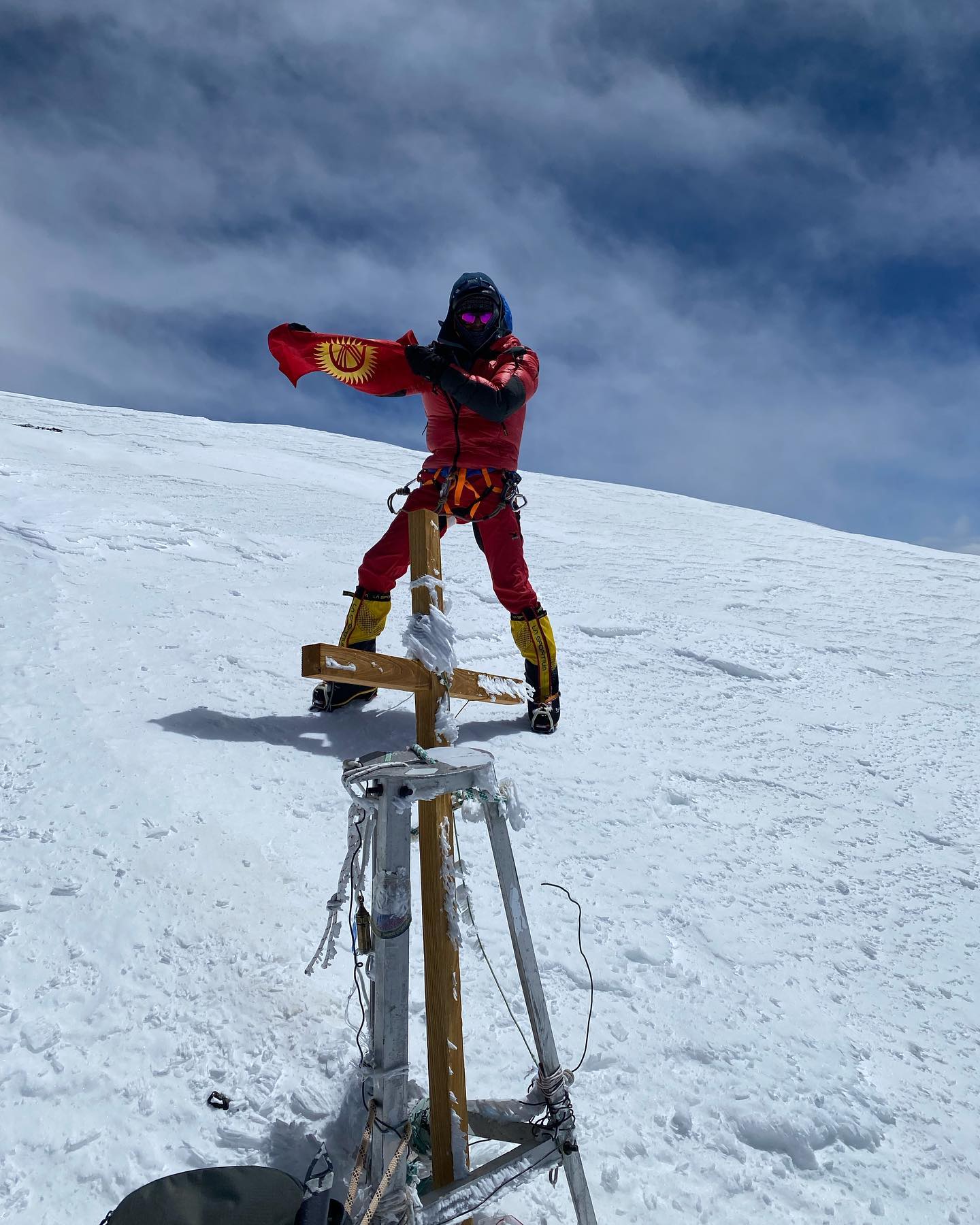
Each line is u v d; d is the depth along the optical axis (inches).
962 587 389.7
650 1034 84.7
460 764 58.7
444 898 61.2
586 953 94.9
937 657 262.2
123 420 721.0
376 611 140.5
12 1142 63.9
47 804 103.7
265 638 174.7
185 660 157.6
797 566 410.0
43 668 143.9
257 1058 73.2
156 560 214.8
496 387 113.7
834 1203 70.2
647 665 203.0
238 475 486.3
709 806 137.9
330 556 252.8
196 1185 54.2
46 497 244.1
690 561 393.4
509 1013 82.7
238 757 124.1
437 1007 59.9
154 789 110.2
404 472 620.4
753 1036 87.2
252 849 101.4
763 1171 72.0
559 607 236.1
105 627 165.6
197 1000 78.3
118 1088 69.0
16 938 82.6
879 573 407.2
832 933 110.1
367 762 59.4
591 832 121.6
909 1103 82.9
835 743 175.8
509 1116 61.7
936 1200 72.3
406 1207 53.8
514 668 186.4
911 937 113.0
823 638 265.3
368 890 96.3
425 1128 62.7
